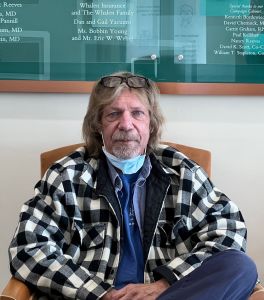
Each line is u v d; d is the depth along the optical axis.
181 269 1.34
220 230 1.42
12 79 1.77
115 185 1.49
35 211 1.41
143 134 1.48
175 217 1.46
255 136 1.85
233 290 1.16
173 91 1.79
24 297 1.25
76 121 1.82
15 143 1.82
